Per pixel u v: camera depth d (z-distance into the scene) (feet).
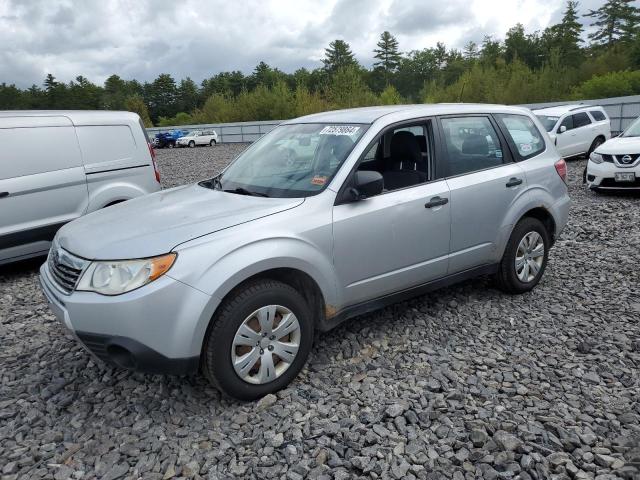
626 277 17.21
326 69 329.31
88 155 21.27
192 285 9.54
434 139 13.64
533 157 15.89
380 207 12.12
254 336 10.34
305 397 10.77
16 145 19.52
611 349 12.46
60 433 9.85
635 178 30.01
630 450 8.87
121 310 9.33
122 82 397.39
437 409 10.17
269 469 8.73
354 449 9.09
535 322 14.07
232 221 10.51
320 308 11.62
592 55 263.08
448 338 13.25
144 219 11.14
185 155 94.22
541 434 9.36
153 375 11.82
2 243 19.24
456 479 8.40
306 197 11.54
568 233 23.22
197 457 9.09
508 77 161.89
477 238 14.23
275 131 15.25
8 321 15.49
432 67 318.86
